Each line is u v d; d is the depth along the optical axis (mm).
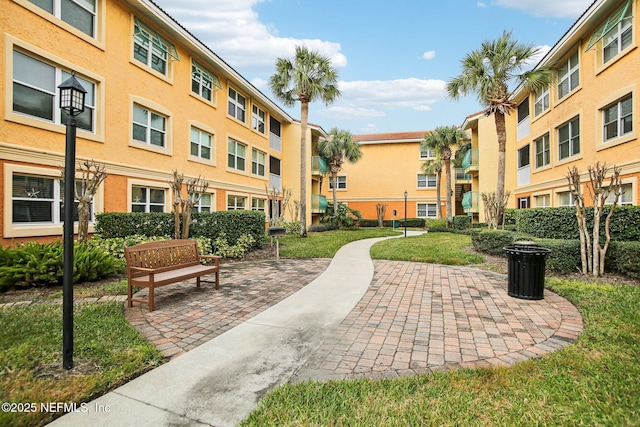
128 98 11117
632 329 4113
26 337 3824
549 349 3703
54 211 8867
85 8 9773
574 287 6230
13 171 7867
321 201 26547
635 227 7605
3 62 7680
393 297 6086
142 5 11148
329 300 5859
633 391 2740
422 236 17844
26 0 8125
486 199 14078
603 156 11375
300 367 3346
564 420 2414
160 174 12422
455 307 5430
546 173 15578
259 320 4777
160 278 5371
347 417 2486
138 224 9602
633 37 9914
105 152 10258
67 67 9109
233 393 2867
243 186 18344
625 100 10539
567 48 13359
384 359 3525
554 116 14688
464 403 2645
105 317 4613
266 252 11781
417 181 31500
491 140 20578
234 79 16922
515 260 5945
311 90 17391
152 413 2576
